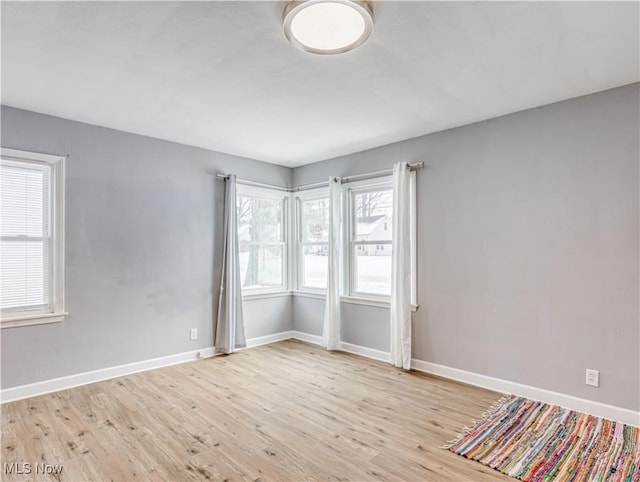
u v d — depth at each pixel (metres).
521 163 3.18
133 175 3.78
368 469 2.12
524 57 2.29
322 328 4.93
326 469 2.12
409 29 1.99
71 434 2.50
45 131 3.25
